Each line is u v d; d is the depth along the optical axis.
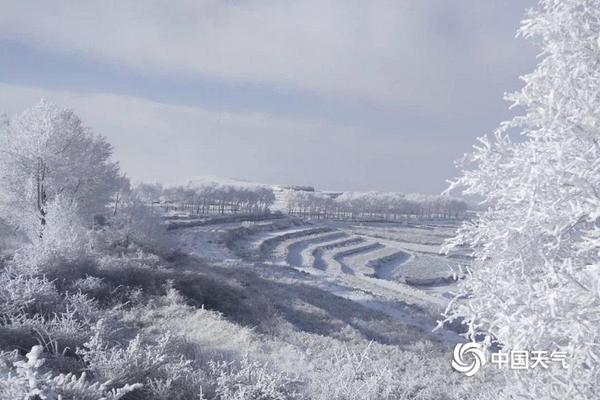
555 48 4.72
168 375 7.60
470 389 8.23
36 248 16.17
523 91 4.97
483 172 5.18
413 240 107.88
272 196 142.50
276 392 7.54
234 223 95.31
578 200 4.54
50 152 25.16
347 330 19.12
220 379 7.73
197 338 12.53
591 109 4.42
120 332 10.93
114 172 30.02
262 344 12.80
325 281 38.44
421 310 31.66
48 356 7.89
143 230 32.50
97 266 17.41
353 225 132.75
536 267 5.28
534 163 4.78
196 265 30.41
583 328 4.28
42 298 10.64
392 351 15.80
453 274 5.84
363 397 8.88
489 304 5.11
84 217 28.06
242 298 20.83
